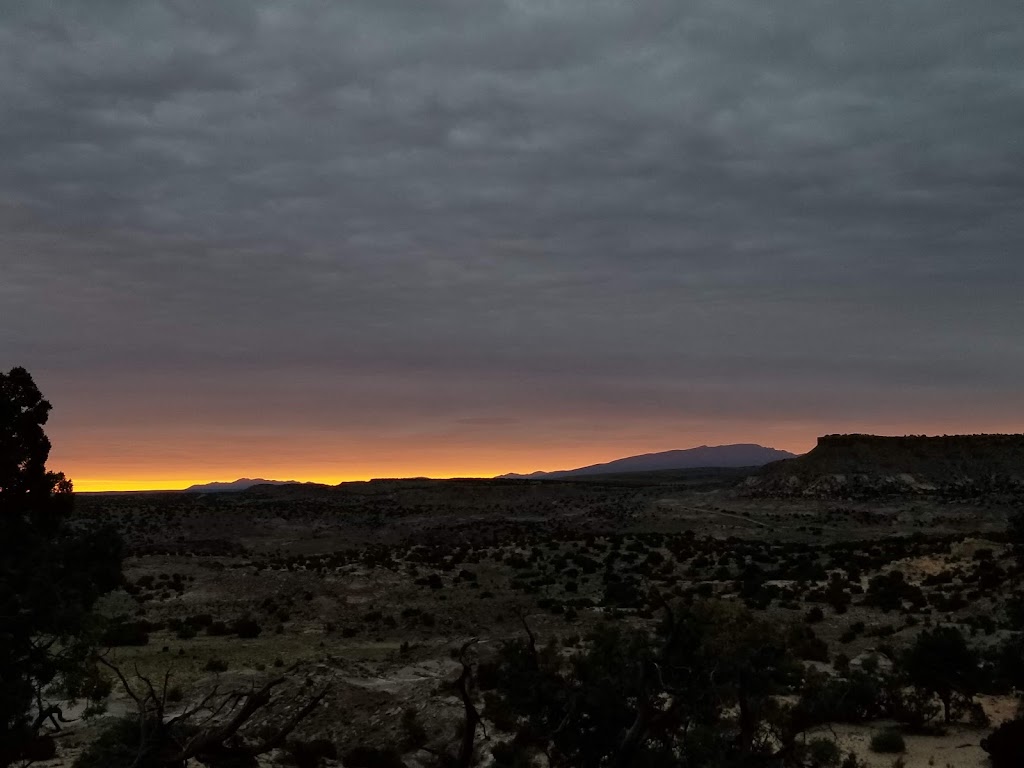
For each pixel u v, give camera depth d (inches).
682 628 572.7
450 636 1699.1
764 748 558.9
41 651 592.1
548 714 544.1
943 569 2084.2
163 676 1206.9
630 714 531.2
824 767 625.6
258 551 3565.5
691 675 542.3
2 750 560.4
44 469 723.4
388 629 1785.2
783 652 593.3
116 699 1020.5
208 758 419.8
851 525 3666.3
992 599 1651.1
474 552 2810.0
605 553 2623.0
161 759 420.5
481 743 779.4
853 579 2113.7
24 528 648.4
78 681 597.6
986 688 971.9
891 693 979.9
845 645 1466.5
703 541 2940.5
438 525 4298.7
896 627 1583.4
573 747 530.9
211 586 2150.6
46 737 732.7
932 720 988.6
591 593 2069.4
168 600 2018.9
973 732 924.0
